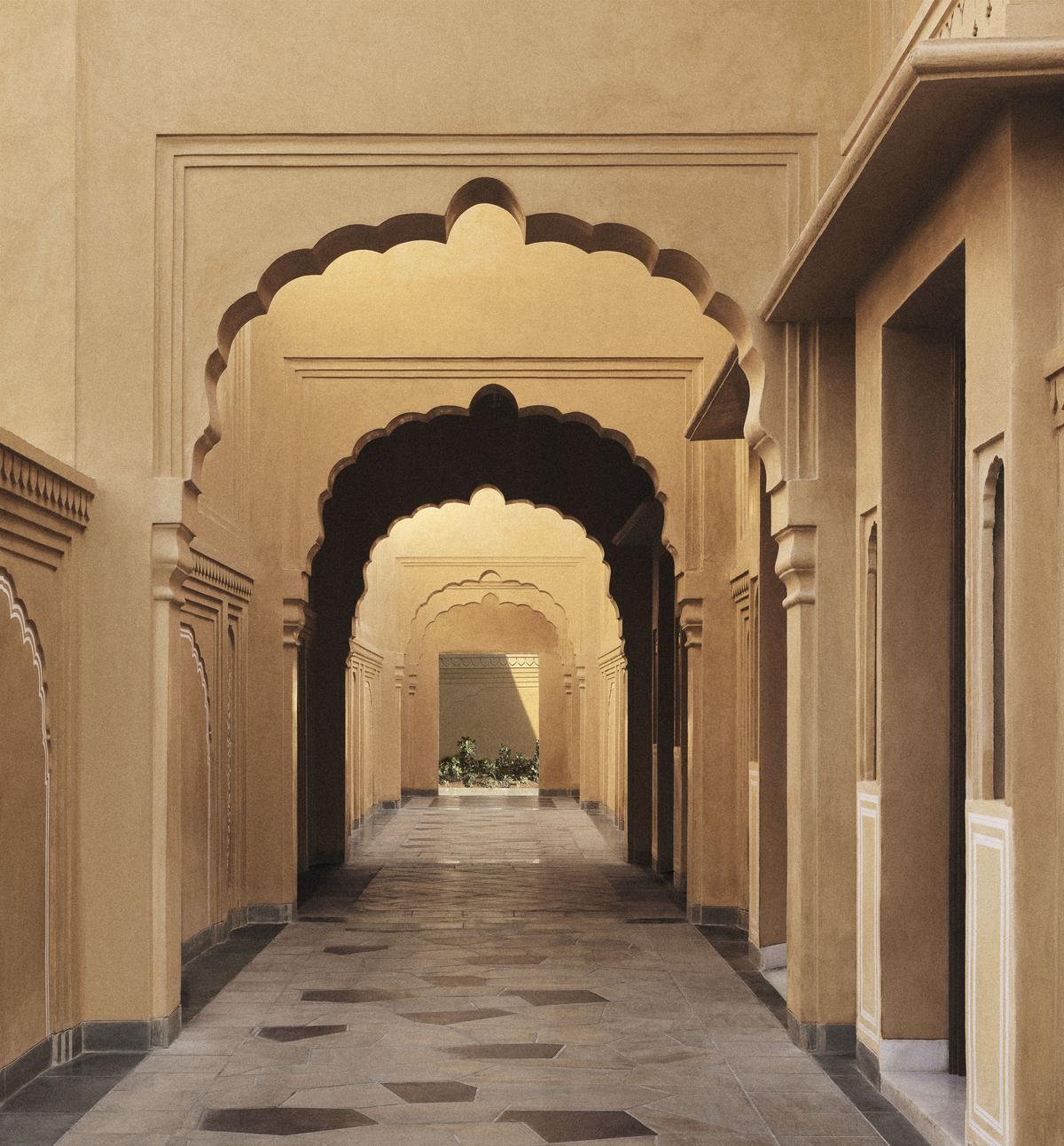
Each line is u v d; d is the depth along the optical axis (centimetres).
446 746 3647
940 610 538
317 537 1047
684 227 634
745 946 898
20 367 632
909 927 532
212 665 905
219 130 638
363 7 639
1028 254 394
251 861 1017
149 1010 610
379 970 807
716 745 1010
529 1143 467
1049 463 391
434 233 662
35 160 640
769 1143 466
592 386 1034
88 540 626
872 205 487
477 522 2358
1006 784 393
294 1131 481
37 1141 469
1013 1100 383
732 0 638
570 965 821
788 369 630
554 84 636
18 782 543
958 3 444
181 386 639
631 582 1463
